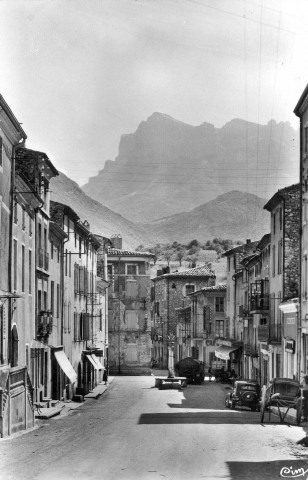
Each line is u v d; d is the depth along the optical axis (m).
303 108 40.69
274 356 49.47
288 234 46.03
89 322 58.31
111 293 83.31
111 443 21.66
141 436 23.75
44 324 38.72
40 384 38.66
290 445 21.17
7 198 30.81
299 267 41.72
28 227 36.03
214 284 98.81
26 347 35.12
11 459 18.27
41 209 38.97
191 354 87.50
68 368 43.03
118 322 83.00
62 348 43.66
